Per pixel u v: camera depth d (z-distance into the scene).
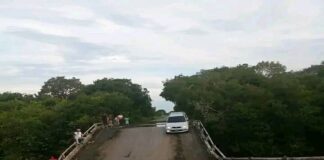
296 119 52.12
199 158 30.47
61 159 31.34
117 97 84.00
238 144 53.00
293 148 51.56
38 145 50.75
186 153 32.28
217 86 62.34
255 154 52.03
